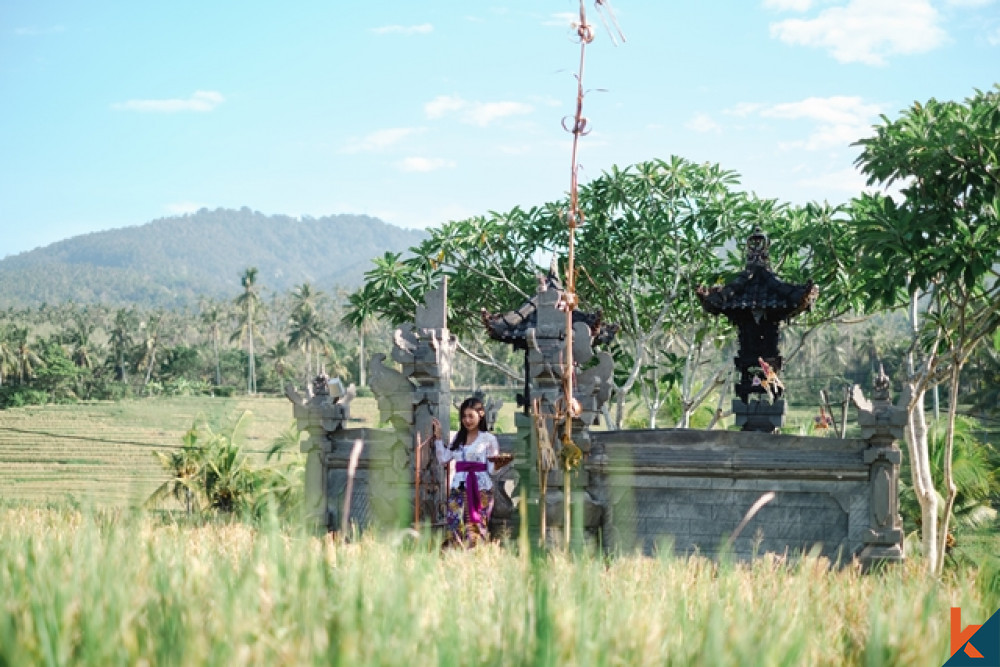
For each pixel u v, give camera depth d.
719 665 2.64
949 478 13.52
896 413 9.68
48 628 2.48
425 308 10.73
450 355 10.88
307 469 10.65
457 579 4.18
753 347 13.71
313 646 2.54
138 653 2.43
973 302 14.80
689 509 10.05
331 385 10.61
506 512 10.14
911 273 14.70
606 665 2.60
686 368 23.17
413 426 10.45
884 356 72.88
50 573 3.07
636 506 10.07
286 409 72.06
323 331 129.50
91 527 3.53
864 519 9.81
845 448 9.86
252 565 3.18
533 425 9.34
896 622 3.36
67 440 53.75
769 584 4.77
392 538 4.23
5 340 102.56
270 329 185.50
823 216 19.41
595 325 15.45
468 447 9.41
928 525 14.58
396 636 2.63
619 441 10.21
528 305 13.70
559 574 3.64
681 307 24.38
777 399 13.48
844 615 4.18
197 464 19.78
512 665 2.52
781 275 21.06
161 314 173.12
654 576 4.59
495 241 23.20
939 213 14.01
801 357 65.50
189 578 3.25
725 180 22.58
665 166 22.45
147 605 2.78
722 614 3.27
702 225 22.23
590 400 10.03
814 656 3.17
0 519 4.70
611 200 22.12
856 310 20.64
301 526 3.90
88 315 187.25
